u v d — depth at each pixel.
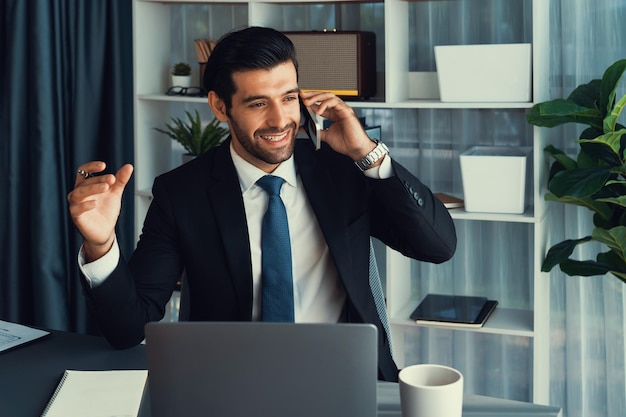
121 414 1.61
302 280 2.17
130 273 1.96
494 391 3.48
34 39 3.55
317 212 2.14
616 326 3.18
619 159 2.74
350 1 3.18
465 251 3.42
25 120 3.64
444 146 3.39
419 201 2.11
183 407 1.41
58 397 1.69
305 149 2.24
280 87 2.02
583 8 3.07
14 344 1.99
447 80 2.98
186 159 3.37
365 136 2.09
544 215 3.04
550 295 3.30
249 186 2.16
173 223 2.16
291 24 3.50
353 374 1.38
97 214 1.84
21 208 3.69
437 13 3.32
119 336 1.93
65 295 3.70
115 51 3.56
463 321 3.04
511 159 2.94
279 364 1.38
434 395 1.37
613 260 2.90
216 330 1.38
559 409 1.62
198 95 3.37
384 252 3.32
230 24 3.62
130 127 3.67
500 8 3.23
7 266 3.71
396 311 3.22
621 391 3.21
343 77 3.17
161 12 3.49
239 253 2.11
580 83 3.10
